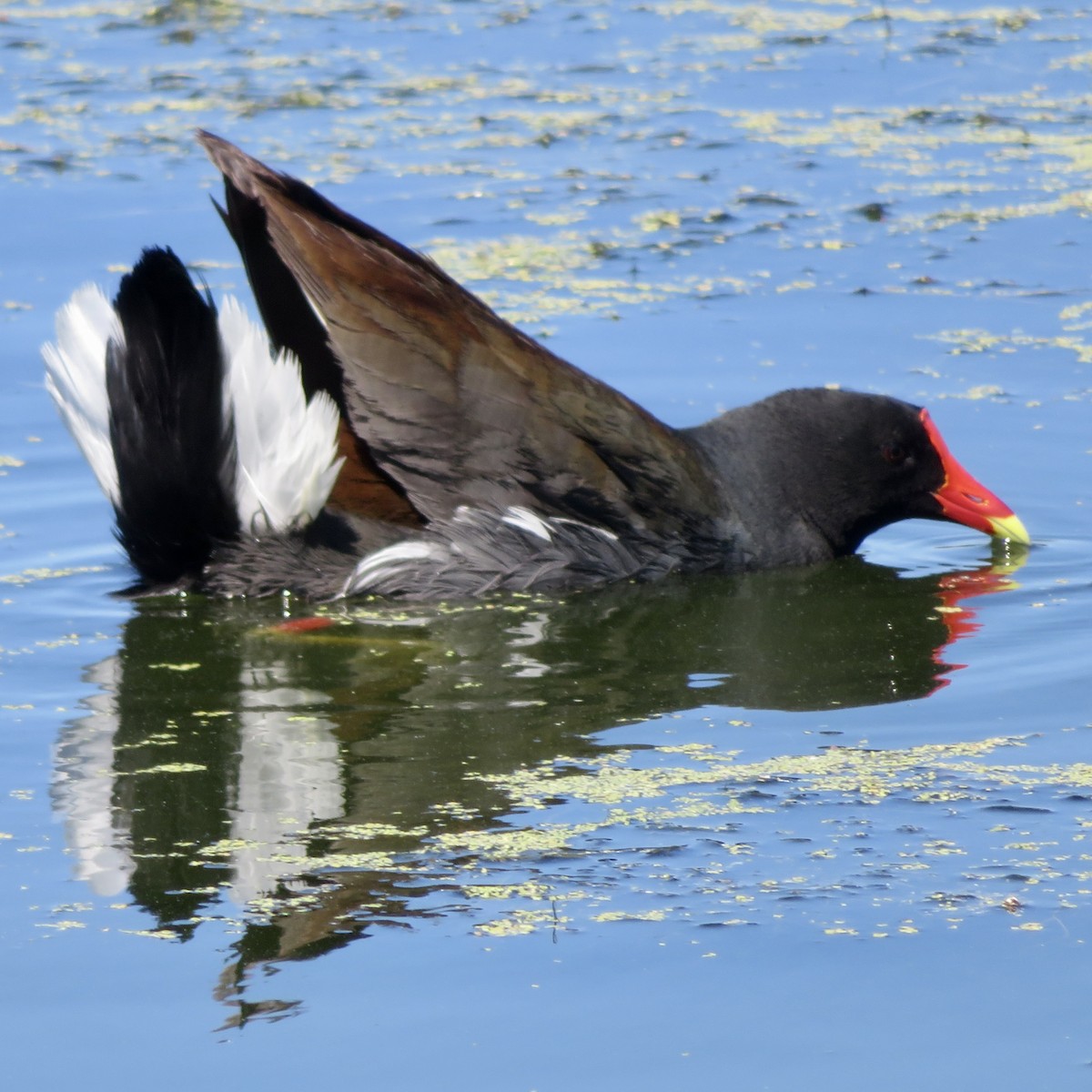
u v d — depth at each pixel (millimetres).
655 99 22125
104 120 20984
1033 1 26281
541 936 6906
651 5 26797
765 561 12164
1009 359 14766
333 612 11016
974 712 9258
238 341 10508
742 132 20812
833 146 20344
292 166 19297
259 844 7711
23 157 19453
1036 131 20734
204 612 11000
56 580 11492
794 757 8656
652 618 11039
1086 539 12375
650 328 15383
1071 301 15867
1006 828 7773
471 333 11336
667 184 19047
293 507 10820
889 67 23250
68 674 9945
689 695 9609
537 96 22250
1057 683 9648
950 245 17297
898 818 7906
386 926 7008
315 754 8758
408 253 11594
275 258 10984
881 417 12422
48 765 8625
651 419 11953
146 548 10969
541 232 17641
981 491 12508
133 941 6906
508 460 11273
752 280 16500
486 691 9703
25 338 14977
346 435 11016
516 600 11336
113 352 10461
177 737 8992
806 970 6637
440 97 22172
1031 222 17812
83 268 16359
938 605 11266
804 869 7434
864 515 12547
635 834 7789
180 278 10305
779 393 12633
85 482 13070
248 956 6785
